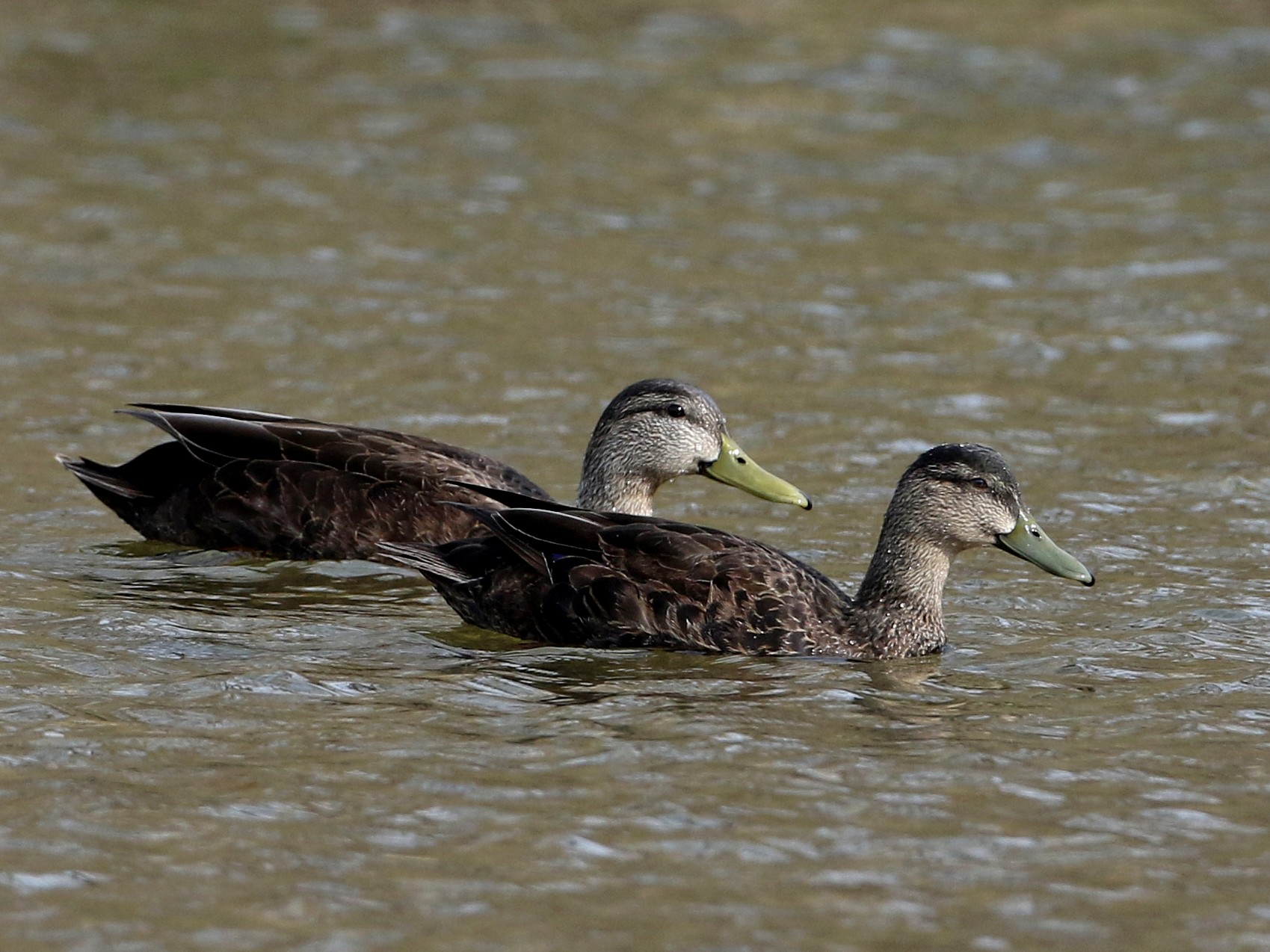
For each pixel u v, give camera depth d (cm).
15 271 2378
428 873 931
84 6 3819
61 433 1828
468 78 3409
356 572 1472
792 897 913
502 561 1329
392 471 1494
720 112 3256
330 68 3450
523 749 1094
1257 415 1955
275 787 1030
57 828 970
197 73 3384
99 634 1291
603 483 1520
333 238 2562
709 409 1498
